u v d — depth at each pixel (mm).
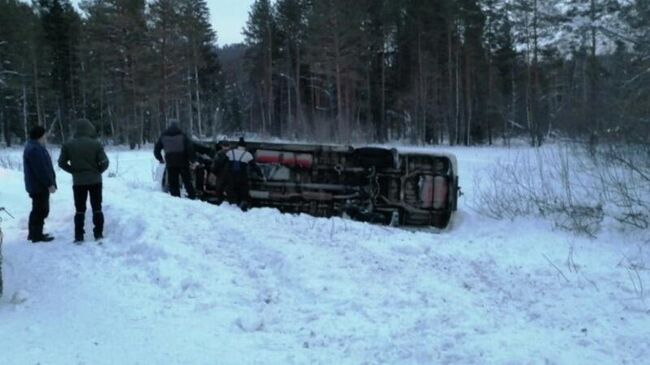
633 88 15773
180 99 47125
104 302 5676
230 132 60562
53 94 53406
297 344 4766
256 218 8898
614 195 10398
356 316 5379
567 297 5973
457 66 47438
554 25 37969
